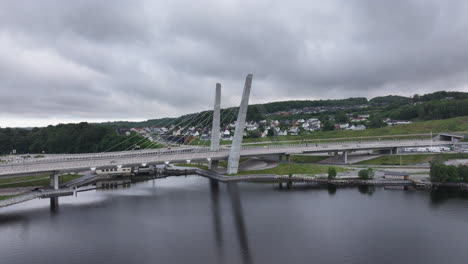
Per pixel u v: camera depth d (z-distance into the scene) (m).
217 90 131.38
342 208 78.94
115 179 124.12
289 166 126.19
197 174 135.88
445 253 54.69
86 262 53.22
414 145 151.88
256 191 99.25
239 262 52.66
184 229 67.25
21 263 52.88
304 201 86.00
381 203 82.12
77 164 95.94
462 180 97.31
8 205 84.19
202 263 52.59
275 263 52.22
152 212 78.88
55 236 63.78
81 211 79.69
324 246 58.00
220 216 75.25
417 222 68.25
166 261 53.31
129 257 54.81
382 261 52.41
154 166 142.50
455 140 169.38
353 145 150.38
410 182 101.81
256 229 66.75
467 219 69.38
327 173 116.62
